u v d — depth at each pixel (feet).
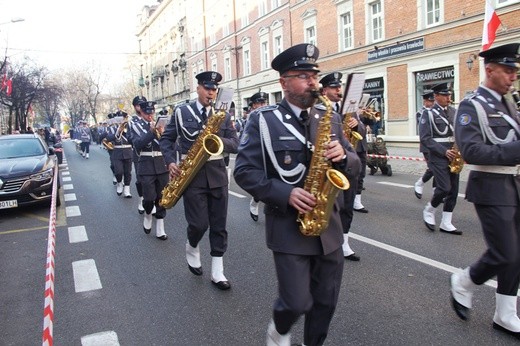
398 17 59.67
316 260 9.35
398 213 25.40
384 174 41.27
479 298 13.78
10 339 12.81
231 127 16.63
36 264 19.49
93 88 239.30
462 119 11.62
